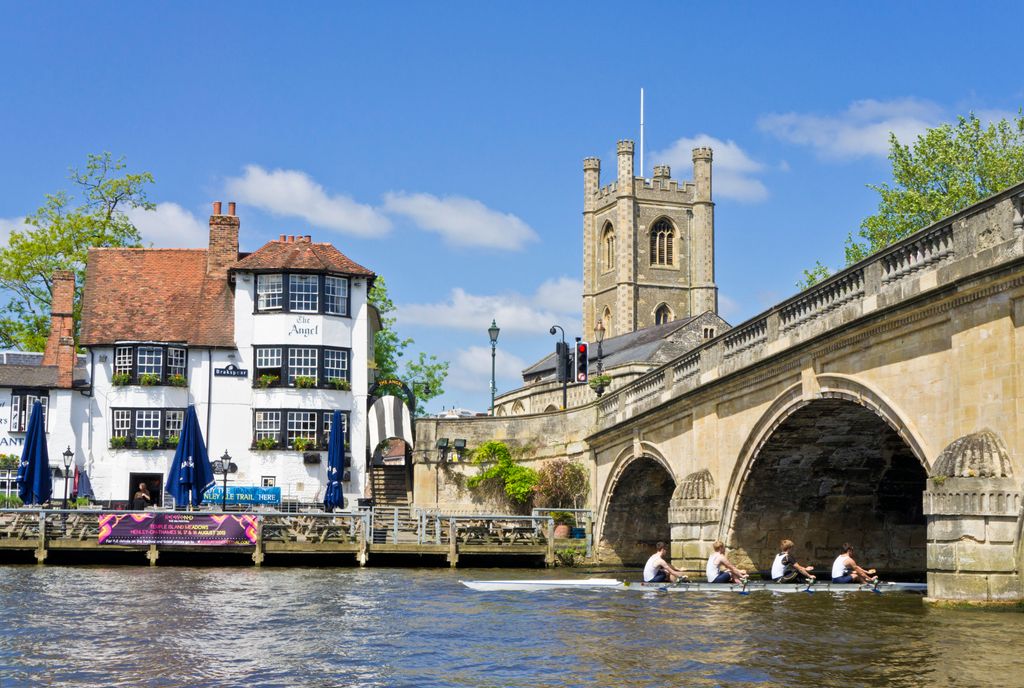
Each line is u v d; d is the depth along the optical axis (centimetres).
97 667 1764
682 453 3638
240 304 5547
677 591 3000
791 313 2892
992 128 5472
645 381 4025
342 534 4266
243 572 3766
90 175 6431
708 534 3341
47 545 3984
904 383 2389
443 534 4597
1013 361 2050
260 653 1906
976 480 2078
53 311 5569
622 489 4416
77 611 2486
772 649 1870
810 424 2931
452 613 2483
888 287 2441
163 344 5412
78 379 5453
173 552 4216
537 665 1766
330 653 1903
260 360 5516
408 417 5550
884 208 5638
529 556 4538
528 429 5250
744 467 3164
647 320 11962
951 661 1686
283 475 5425
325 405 5497
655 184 12088
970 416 2166
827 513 3366
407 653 1900
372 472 5719
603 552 4512
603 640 2025
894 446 3100
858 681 1567
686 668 1711
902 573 3459
